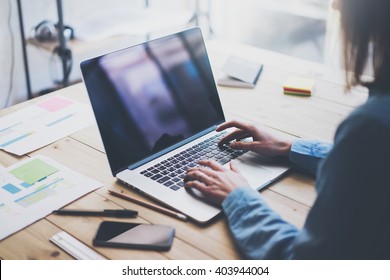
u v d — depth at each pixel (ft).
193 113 4.00
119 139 3.53
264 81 5.16
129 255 2.80
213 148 3.84
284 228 2.74
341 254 2.31
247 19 11.40
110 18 9.78
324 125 4.32
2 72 9.29
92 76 3.46
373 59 2.32
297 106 4.66
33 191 3.39
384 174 2.17
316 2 10.56
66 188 3.43
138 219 3.11
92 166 3.70
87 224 3.07
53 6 9.66
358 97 4.81
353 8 2.27
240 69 5.16
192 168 3.38
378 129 2.15
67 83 9.57
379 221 2.22
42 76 9.87
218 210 3.11
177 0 11.89
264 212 2.88
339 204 2.27
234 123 3.92
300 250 2.44
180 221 3.08
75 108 4.60
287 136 4.12
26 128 4.25
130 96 3.65
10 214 3.16
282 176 3.56
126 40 10.91
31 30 9.47
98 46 9.09
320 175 2.45
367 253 2.29
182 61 4.02
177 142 3.84
